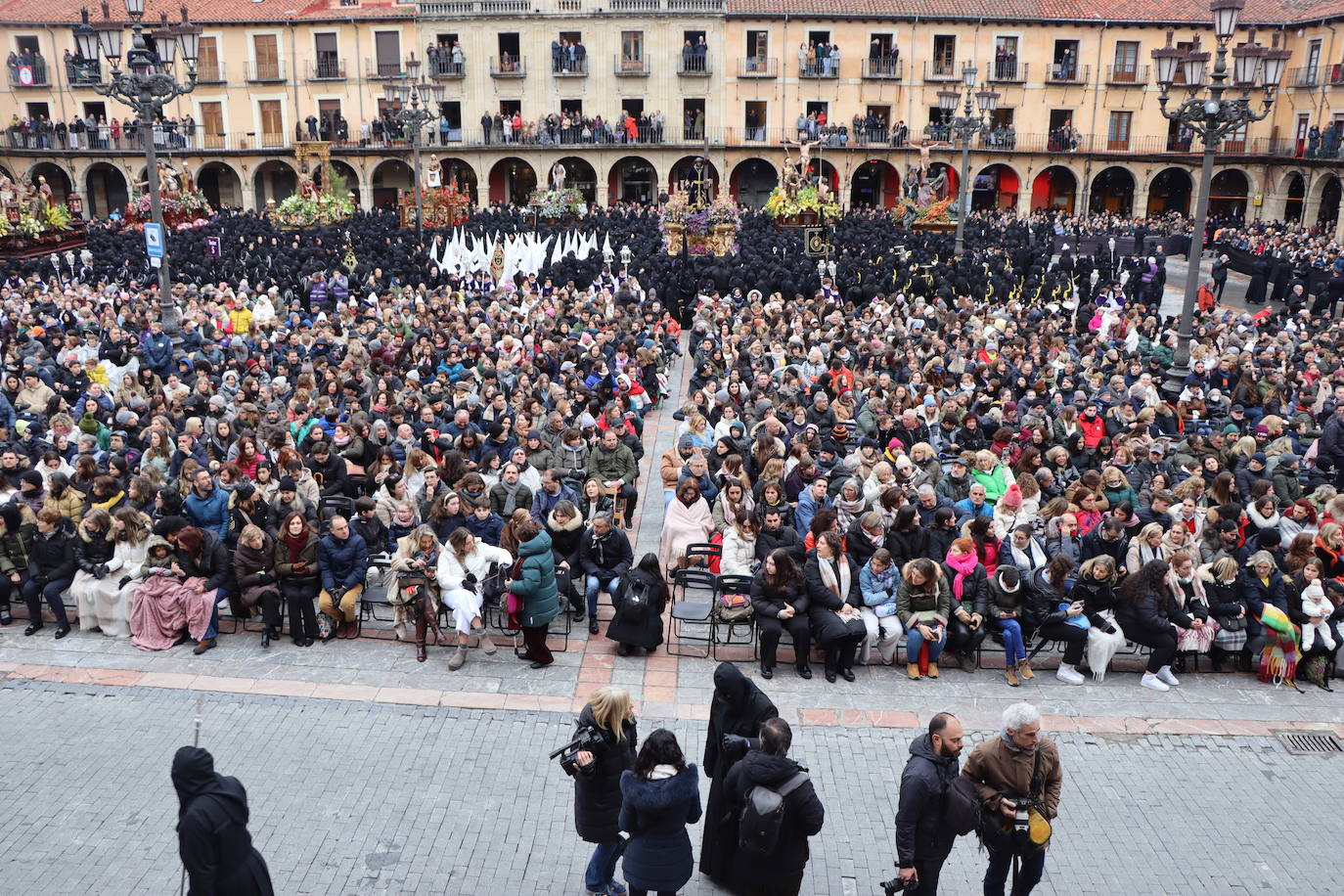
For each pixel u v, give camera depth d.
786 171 44.38
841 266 32.34
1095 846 8.07
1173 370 17.69
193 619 10.91
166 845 7.80
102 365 18.80
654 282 30.83
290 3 56.72
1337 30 49.69
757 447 13.91
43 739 9.16
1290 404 18.55
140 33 18.69
